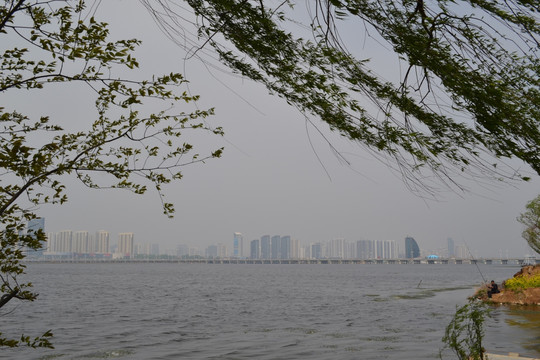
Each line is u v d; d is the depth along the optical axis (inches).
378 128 107.4
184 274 6274.6
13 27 126.6
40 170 137.3
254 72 118.0
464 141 99.6
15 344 148.2
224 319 1387.8
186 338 1029.2
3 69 136.9
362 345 884.0
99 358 804.0
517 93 93.9
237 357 798.5
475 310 385.7
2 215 140.9
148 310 1664.6
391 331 1071.0
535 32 90.6
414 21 99.4
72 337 1044.5
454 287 2861.7
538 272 1529.3
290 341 959.6
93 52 127.4
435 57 97.4
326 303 1907.0
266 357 792.9
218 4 109.4
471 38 96.7
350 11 101.5
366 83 105.4
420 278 4771.2
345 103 109.2
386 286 3196.4
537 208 1672.0
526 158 94.0
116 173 154.8
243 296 2351.1
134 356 821.2
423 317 1337.4
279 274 6422.2
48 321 1337.4
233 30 112.0
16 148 128.7
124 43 132.3
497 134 96.0
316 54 106.7
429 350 800.9
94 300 2082.9
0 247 140.1
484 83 94.0
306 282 3956.7
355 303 1879.9
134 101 143.3
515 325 971.3
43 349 883.4
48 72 138.1
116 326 1240.2
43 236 146.2
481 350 376.2
